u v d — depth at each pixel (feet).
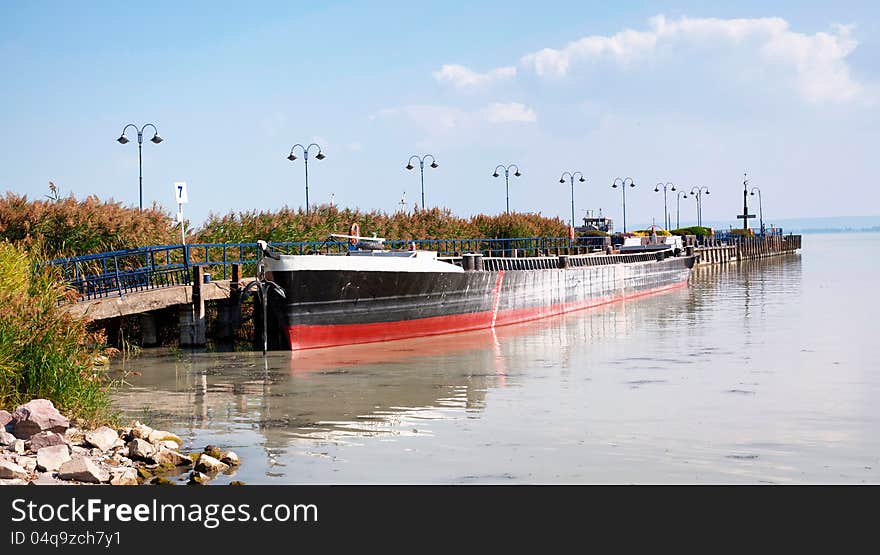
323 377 71.92
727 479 41.19
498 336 103.40
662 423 52.70
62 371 49.55
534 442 48.06
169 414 56.70
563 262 140.46
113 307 83.41
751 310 131.75
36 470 39.11
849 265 278.26
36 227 95.81
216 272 108.99
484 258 116.67
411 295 98.37
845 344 90.33
